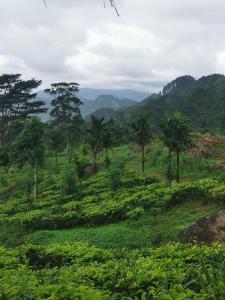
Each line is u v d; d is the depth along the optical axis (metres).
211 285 8.05
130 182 45.28
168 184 41.91
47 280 10.73
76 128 99.19
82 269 12.09
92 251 15.95
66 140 96.31
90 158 68.38
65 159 72.56
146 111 147.50
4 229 33.12
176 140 42.03
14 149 50.78
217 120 136.00
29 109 95.75
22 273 11.47
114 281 9.89
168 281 9.35
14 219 35.38
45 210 38.44
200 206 31.47
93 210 33.59
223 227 21.59
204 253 11.58
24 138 49.59
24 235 31.75
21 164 51.56
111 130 84.00
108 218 32.00
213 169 48.75
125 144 84.19
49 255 16.95
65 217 33.19
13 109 94.88
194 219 28.02
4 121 94.19
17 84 91.69
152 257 12.62
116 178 43.97
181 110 155.38
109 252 15.47
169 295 7.64
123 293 9.17
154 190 36.34
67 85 101.75
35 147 49.78
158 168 53.06
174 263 11.14
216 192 31.61
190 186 33.72
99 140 58.03
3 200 53.59
